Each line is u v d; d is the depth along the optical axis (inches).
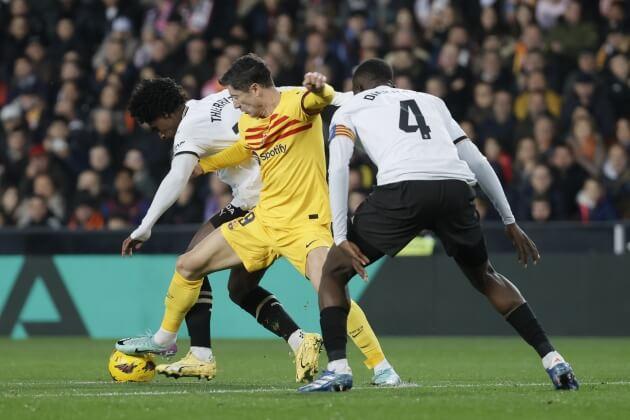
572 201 1720.0
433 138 780.6
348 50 1988.2
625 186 1728.6
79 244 1784.0
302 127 877.2
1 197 2046.0
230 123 934.4
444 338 1692.9
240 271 957.8
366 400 732.7
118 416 678.5
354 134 791.1
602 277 1642.5
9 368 1191.6
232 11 2158.0
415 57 1941.4
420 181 762.8
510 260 1673.2
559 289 1657.2
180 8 2197.3
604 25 1973.4
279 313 957.2
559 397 752.3
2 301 1803.6
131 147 1996.8
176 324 947.3
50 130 2049.7
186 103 954.1
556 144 1764.3
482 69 1913.1
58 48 2217.0
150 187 1920.5
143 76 2055.9
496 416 662.5
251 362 1280.8
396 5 2135.8
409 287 1710.1
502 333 1684.3
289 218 881.5
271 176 888.3
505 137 1811.0
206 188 1829.5
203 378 978.1
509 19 2011.6
